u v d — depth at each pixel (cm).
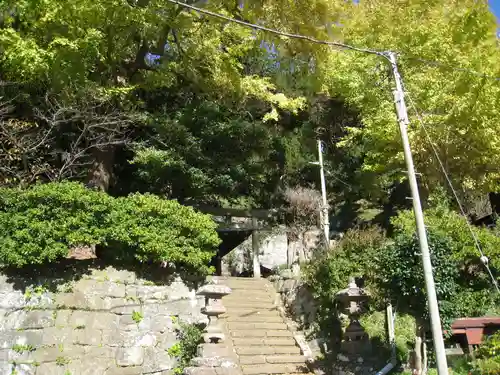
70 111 1034
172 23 1131
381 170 1452
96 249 946
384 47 1321
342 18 1344
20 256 754
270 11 1187
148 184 1239
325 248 1288
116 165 1330
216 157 1288
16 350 733
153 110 1380
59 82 970
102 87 1047
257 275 1520
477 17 1189
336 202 1884
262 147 1362
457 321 880
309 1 1194
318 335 1096
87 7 952
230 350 938
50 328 780
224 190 1316
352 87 1370
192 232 956
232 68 1359
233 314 1140
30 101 1041
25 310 764
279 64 1490
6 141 980
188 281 990
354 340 973
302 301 1203
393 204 1742
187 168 1203
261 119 1636
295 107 1498
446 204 1170
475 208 1677
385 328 966
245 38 1337
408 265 796
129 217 878
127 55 1300
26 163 974
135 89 1283
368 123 1338
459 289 970
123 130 1216
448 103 1234
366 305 1047
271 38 1230
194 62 1345
